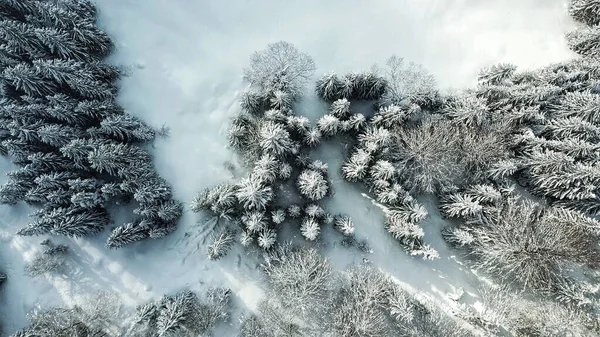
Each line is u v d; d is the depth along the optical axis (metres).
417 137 24.75
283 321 24.61
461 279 25.95
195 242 25.86
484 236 24.23
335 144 26.33
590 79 25.00
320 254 25.55
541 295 24.80
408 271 26.05
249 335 24.38
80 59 24.66
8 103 22.88
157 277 25.66
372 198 26.22
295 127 24.30
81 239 25.53
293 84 26.00
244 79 27.08
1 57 22.56
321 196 24.05
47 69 22.28
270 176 23.33
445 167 24.78
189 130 27.11
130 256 25.70
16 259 25.36
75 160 22.95
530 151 24.28
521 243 23.73
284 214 24.38
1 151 24.36
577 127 23.38
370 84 24.98
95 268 25.55
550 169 23.45
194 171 26.77
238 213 24.55
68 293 25.27
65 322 23.98
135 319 24.25
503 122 24.61
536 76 25.77
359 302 23.98
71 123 23.61
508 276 25.14
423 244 24.44
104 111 24.41
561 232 23.55
